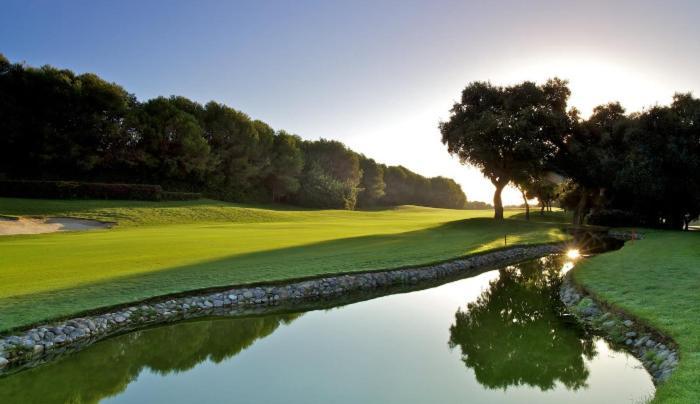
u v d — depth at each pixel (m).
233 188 72.94
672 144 40.69
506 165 46.12
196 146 62.22
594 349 10.79
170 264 17.67
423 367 9.86
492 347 11.18
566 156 46.66
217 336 12.05
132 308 12.70
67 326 11.05
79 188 46.75
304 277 16.64
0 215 33.19
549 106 45.62
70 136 52.62
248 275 16.50
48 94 51.12
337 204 85.50
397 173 127.81
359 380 9.07
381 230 37.66
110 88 55.56
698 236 35.22
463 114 47.34
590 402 8.04
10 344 9.80
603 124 46.97
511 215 70.00
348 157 98.06
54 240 25.42
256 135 74.81
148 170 60.44
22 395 8.53
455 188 146.25
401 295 17.16
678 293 12.74
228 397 8.27
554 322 13.20
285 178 80.00
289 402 8.08
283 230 35.50
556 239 33.84
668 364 8.52
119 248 21.72
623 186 43.47
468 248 26.38
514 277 21.11
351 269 18.48
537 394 8.46
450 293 17.56
